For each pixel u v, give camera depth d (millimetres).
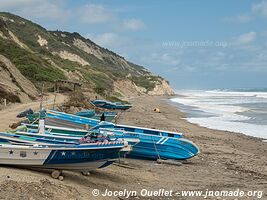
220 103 82125
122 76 121250
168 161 19203
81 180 13336
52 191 10633
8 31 78625
